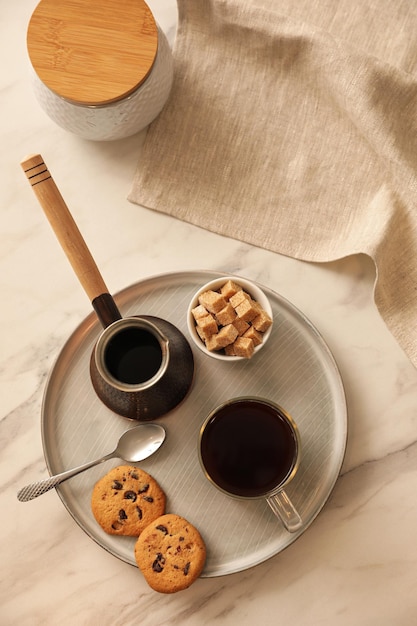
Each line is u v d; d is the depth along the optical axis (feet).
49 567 2.73
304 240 2.79
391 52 2.81
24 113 2.88
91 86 2.55
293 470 2.49
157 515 2.61
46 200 2.44
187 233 2.83
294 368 2.68
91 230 2.84
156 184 2.84
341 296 2.78
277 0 2.86
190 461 2.65
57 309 2.83
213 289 2.64
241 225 2.81
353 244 2.71
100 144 2.87
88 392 2.71
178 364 2.57
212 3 2.78
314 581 2.67
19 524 2.75
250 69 2.84
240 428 2.58
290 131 2.82
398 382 2.73
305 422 2.65
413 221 2.73
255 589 2.68
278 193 2.81
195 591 2.69
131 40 2.56
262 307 2.62
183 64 2.86
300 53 2.77
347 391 2.74
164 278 2.72
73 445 2.68
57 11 2.56
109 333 2.43
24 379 2.81
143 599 2.70
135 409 2.57
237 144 2.83
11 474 2.77
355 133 2.78
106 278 2.83
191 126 2.84
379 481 2.70
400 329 2.72
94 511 2.62
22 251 2.85
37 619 2.71
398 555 2.67
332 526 2.69
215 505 2.63
